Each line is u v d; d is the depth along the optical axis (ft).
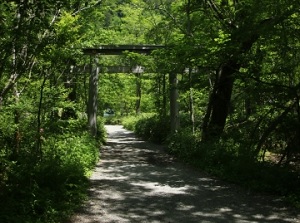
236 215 24.02
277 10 32.01
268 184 30.99
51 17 29.53
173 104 68.03
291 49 35.27
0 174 24.32
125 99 130.41
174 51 42.65
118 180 35.99
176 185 33.73
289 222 22.53
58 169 27.96
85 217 23.13
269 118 42.34
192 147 49.90
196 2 48.26
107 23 69.05
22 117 37.06
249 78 38.29
